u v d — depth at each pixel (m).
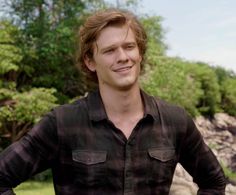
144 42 1.72
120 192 1.63
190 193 7.18
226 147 33.56
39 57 23.19
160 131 1.70
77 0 23.03
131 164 1.64
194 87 32.28
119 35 1.64
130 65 1.64
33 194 14.47
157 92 21.31
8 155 1.68
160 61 22.02
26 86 22.67
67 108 1.71
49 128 1.68
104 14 1.66
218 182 1.85
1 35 20.91
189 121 1.79
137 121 1.69
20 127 20.16
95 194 1.64
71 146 1.66
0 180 1.67
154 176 1.67
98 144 1.65
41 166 1.70
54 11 23.39
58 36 22.38
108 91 1.68
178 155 1.77
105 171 1.63
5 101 19.20
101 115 1.66
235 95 37.72
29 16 23.25
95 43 1.67
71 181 1.67
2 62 19.19
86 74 1.82
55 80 23.58
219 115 36.12
